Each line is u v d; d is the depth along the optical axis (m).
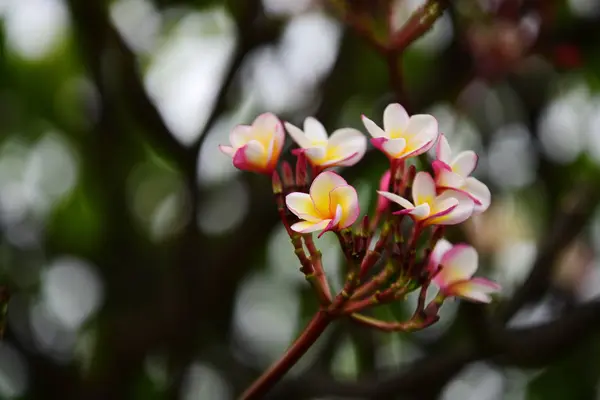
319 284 1.73
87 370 3.54
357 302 1.73
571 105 3.53
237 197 3.66
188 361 3.12
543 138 3.51
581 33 2.63
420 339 3.46
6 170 4.07
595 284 3.19
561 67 2.68
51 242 4.07
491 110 3.51
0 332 1.79
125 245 3.63
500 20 2.53
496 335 2.23
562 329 2.25
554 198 3.46
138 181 4.21
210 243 3.53
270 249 4.06
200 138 2.47
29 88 3.87
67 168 4.07
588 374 3.44
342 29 3.09
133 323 3.29
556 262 2.41
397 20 2.36
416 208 1.71
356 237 1.72
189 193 2.61
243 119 3.46
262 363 3.79
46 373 3.49
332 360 3.31
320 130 1.81
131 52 2.39
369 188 2.69
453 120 3.33
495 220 3.23
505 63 2.65
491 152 3.54
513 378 3.73
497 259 3.22
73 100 3.87
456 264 1.78
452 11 2.57
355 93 3.56
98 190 3.89
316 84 3.38
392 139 1.74
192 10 3.42
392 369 3.15
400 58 2.01
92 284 4.17
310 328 1.73
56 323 4.08
